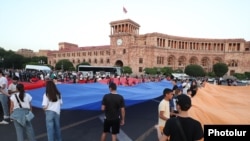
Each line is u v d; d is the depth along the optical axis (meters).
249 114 6.70
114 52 97.25
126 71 80.94
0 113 13.54
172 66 97.88
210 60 101.62
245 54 97.12
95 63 118.88
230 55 99.19
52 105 7.78
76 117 13.82
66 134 10.24
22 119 7.53
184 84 18.20
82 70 65.75
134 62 92.38
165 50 95.25
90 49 121.00
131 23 97.88
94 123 12.39
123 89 14.98
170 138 3.92
